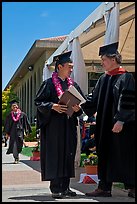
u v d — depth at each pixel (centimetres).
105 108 588
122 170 569
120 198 589
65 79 628
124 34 1147
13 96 4500
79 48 1017
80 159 994
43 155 612
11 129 1330
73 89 592
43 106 593
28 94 3966
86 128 991
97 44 1173
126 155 570
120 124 555
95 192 607
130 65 1333
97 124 600
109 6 746
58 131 604
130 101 560
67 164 600
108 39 742
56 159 598
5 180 840
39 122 605
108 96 588
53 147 600
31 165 1227
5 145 2422
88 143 973
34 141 2430
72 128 612
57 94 608
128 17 985
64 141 605
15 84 5162
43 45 2711
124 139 570
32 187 730
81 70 1012
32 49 2872
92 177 775
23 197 618
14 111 1371
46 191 691
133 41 1195
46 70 1434
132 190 591
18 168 1122
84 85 1011
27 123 1377
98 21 859
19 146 1331
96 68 1327
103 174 589
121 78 577
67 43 1086
